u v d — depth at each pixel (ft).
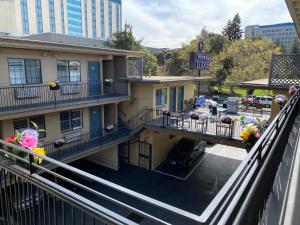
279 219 8.04
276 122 9.76
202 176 43.80
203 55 69.87
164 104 51.57
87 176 5.86
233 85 87.35
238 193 4.82
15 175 8.57
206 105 66.49
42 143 34.91
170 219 28.76
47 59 35.68
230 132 37.24
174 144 52.80
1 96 30.91
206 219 3.82
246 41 101.60
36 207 8.27
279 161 11.29
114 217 5.29
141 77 47.09
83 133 42.42
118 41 108.17
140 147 47.39
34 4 196.03
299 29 22.09
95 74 44.45
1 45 28.43
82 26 236.63
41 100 35.40
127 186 39.99
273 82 27.99
